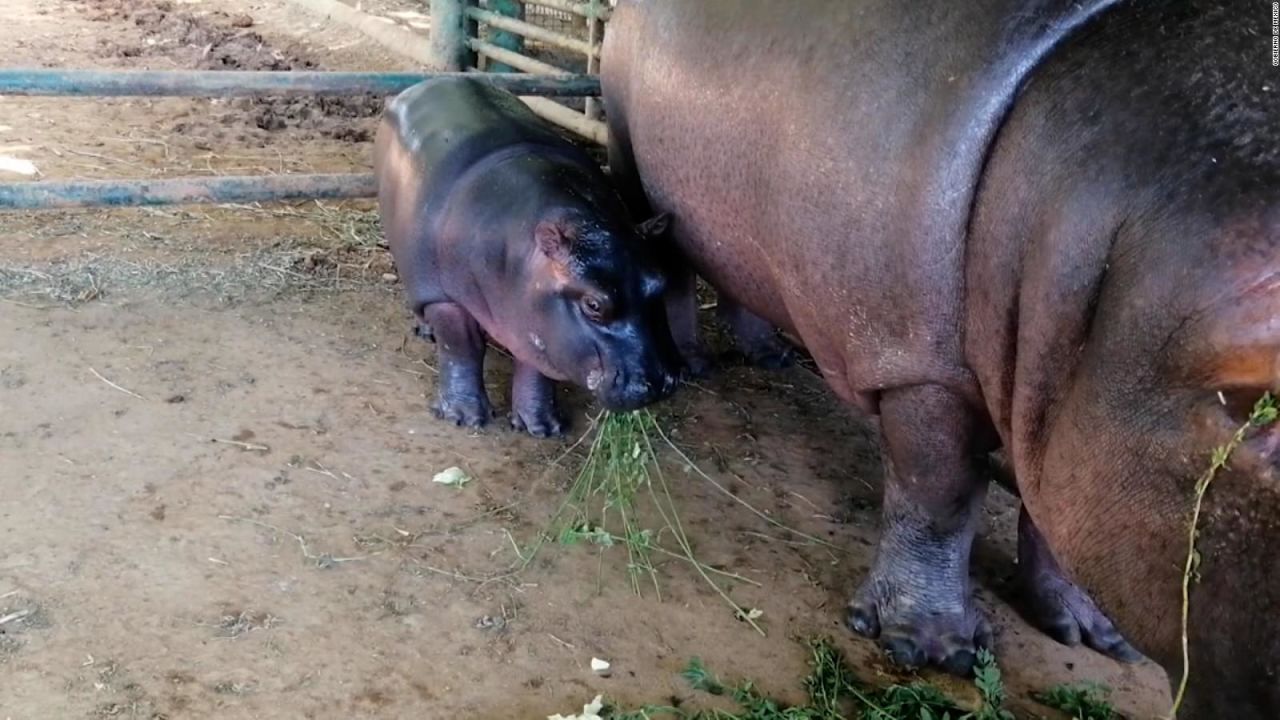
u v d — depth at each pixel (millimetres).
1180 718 908
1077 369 1007
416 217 1918
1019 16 1123
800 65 1366
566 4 3328
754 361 2357
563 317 1714
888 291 1265
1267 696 832
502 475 1876
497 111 2031
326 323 2322
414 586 1577
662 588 1632
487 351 2330
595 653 1486
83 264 2428
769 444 2062
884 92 1227
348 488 1785
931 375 1279
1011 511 1921
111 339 2139
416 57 4383
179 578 1532
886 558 1549
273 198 2443
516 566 1646
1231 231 853
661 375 1702
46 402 1903
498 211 1820
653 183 1775
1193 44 977
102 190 2289
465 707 1367
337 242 2713
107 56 4145
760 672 1481
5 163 2877
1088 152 1006
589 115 3379
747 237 1548
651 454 1875
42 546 1559
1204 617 860
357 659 1427
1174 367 874
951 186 1156
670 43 1658
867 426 2162
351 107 3750
